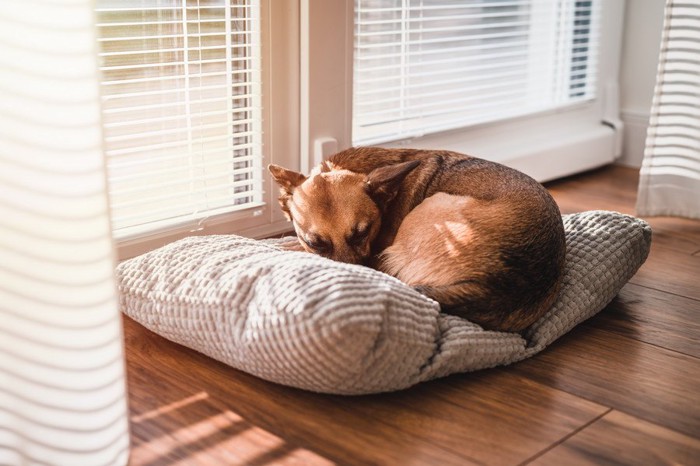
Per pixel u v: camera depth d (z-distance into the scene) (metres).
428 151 2.38
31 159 1.33
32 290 1.37
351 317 1.60
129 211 2.45
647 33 3.88
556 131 3.77
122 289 2.04
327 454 1.56
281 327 1.66
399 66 3.01
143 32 2.33
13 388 1.42
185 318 1.89
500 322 1.94
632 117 4.00
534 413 1.74
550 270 1.99
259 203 2.73
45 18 1.28
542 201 2.09
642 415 1.74
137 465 1.51
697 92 3.02
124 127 2.37
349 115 2.88
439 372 1.82
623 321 2.25
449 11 3.23
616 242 2.32
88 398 1.40
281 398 1.77
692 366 1.99
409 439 1.62
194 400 1.75
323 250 2.14
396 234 2.22
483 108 3.48
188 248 2.07
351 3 2.77
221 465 1.52
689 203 3.15
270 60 2.64
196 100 2.46
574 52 3.84
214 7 2.41
